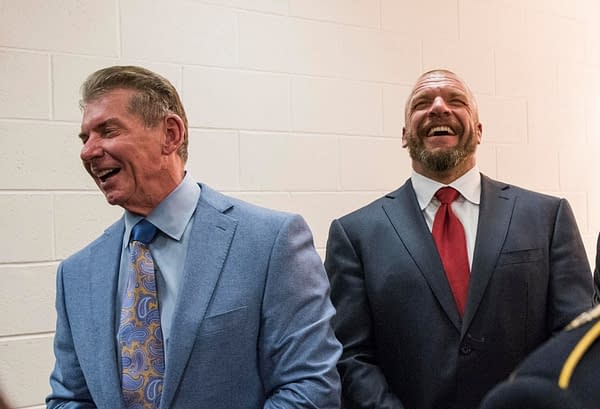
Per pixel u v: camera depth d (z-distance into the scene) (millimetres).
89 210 1946
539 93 2893
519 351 1599
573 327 551
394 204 1779
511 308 1602
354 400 1614
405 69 2541
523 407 498
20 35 1847
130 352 1244
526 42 2863
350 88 2410
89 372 1279
